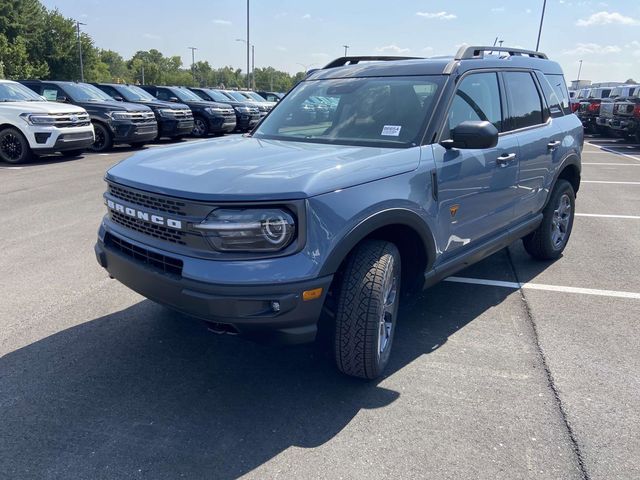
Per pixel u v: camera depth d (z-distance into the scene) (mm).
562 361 3586
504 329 4070
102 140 14164
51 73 63438
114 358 3549
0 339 3762
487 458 2646
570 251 6039
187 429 2844
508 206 4473
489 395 3188
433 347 3783
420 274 3621
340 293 3047
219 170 2990
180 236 2859
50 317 4129
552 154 5082
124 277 3223
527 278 5188
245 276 2664
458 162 3678
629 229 6969
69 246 5887
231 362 3543
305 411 3021
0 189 8945
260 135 4203
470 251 4062
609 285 4988
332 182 2861
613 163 13977
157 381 3293
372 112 3881
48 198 8281
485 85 4250
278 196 2689
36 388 3178
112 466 2557
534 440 2783
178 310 2947
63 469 2527
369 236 3266
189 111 17234
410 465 2594
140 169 3240
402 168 3250
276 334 2803
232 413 2992
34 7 60344
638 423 2932
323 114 4117
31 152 11672
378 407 3068
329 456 2652
